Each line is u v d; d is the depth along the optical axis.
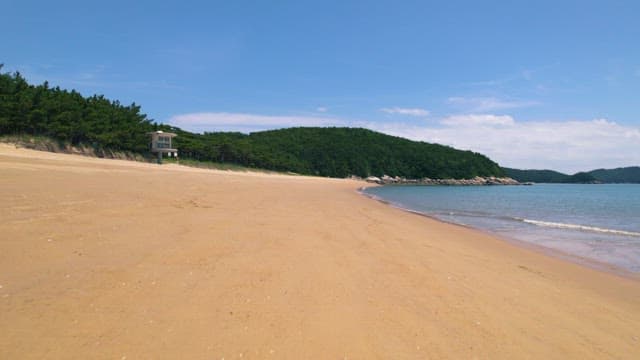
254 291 5.75
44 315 4.38
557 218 24.62
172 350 3.96
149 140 65.44
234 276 6.30
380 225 14.37
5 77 48.88
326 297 5.82
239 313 4.95
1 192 10.67
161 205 12.80
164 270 6.21
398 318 5.29
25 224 7.84
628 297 7.61
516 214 26.88
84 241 7.27
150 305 4.91
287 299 5.58
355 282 6.68
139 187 16.95
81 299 4.86
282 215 14.08
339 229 12.14
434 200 43.41
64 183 14.23
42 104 48.78
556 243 14.47
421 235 13.20
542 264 10.30
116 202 11.89
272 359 3.98
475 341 4.80
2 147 35.97
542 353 4.67
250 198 19.77
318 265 7.49
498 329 5.23
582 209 32.31
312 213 15.88
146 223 9.56
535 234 16.69
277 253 8.06
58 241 7.04
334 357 4.12
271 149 133.75
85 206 10.49
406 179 170.62
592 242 14.80
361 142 179.75
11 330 4.03
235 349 4.09
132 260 6.51
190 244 8.00
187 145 78.19
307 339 4.45
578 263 10.91
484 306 6.09
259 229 10.59
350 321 5.04
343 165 152.50
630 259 11.80
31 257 6.08
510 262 10.14
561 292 7.46
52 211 9.30
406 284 6.86
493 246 12.69
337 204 22.48
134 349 3.91
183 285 5.67
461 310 5.81
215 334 4.36
